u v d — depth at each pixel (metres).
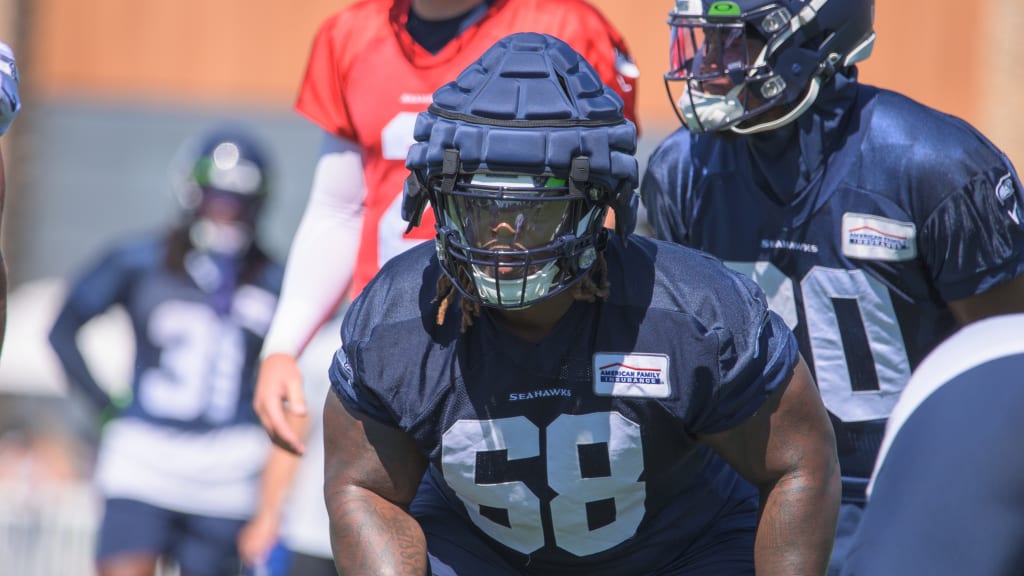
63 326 22.64
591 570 9.67
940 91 34.72
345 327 9.06
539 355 8.69
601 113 8.38
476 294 8.59
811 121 11.20
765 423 8.75
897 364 11.44
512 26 12.22
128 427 20.81
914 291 11.32
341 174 12.95
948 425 6.46
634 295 8.72
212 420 20.77
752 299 8.83
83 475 34.00
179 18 42.06
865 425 11.48
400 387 8.84
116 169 43.19
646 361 8.65
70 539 28.31
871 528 6.58
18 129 42.94
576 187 8.18
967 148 10.95
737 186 11.56
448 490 9.70
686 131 12.17
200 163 21.42
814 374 11.48
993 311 11.15
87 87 42.59
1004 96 34.28
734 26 10.80
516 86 8.36
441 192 8.40
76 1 42.47
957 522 6.27
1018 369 6.48
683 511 9.62
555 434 8.81
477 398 8.78
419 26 12.41
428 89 12.33
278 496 18.81
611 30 12.41
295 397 12.45
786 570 8.70
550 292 8.40
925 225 11.05
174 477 20.62
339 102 12.78
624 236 8.71
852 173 11.16
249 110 41.75
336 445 9.20
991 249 10.91
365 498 9.12
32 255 43.91
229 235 21.42
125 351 31.91
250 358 21.14
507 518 9.30
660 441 8.86
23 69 42.47
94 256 43.66
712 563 9.60
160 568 21.78
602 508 9.18
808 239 11.32
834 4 10.83
